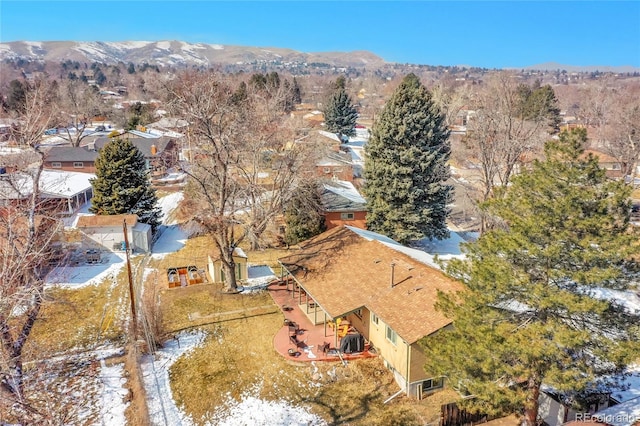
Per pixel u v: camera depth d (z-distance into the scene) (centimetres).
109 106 10638
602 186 1388
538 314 1514
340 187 4653
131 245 3709
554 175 1449
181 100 2775
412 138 3862
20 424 1753
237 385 2066
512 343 1398
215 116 3161
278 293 2964
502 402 1484
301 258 2909
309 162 3641
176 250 3803
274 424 1834
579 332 1306
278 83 10525
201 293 3014
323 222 3912
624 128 5425
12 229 1891
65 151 5872
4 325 1667
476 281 1549
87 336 2486
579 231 1394
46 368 2147
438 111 4162
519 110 6331
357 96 17000
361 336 2306
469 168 5950
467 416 1770
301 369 2167
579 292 1469
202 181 3014
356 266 2594
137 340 2362
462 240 4394
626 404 1683
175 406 1944
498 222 3469
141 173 4081
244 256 3225
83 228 3644
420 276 2280
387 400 1956
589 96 9562
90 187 4878
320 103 12312
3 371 1588
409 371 1938
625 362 1305
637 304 2283
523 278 1438
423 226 3891
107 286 3097
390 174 3853
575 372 1353
